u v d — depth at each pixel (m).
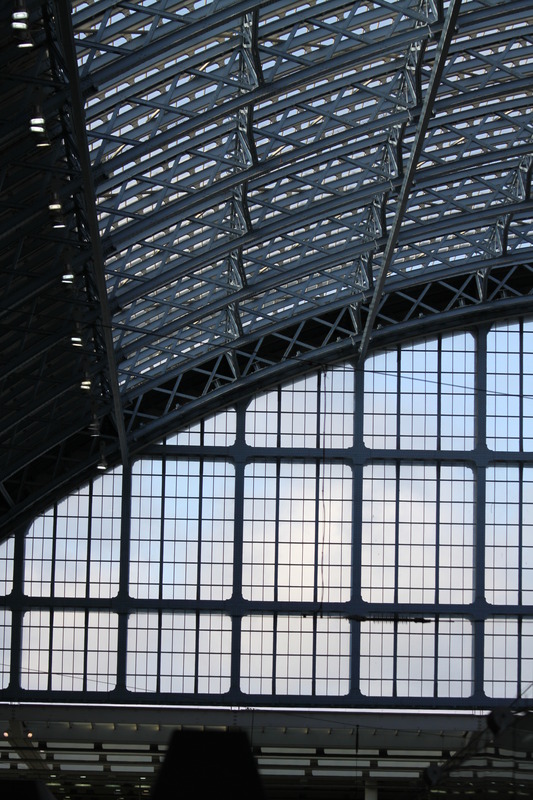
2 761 24.58
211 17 30.12
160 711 25.61
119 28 31.28
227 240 44.69
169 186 37.75
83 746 25.09
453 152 43.47
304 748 22.75
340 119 38.28
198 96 36.69
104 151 34.69
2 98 29.47
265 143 41.69
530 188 47.09
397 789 23.38
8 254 37.47
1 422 46.88
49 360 46.56
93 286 40.28
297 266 47.56
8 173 32.69
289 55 33.91
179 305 46.91
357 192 42.81
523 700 9.81
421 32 34.22
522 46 40.53
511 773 9.53
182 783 8.21
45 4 25.81
